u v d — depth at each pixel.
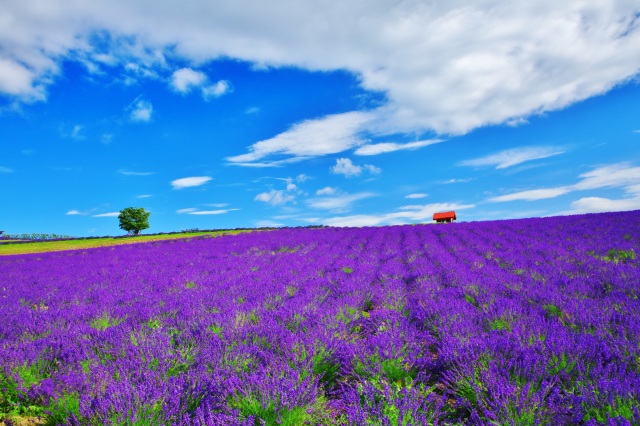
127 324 5.77
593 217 23.19
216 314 5.88
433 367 3.95
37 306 8.95
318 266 12.27
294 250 19.22
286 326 5.50
